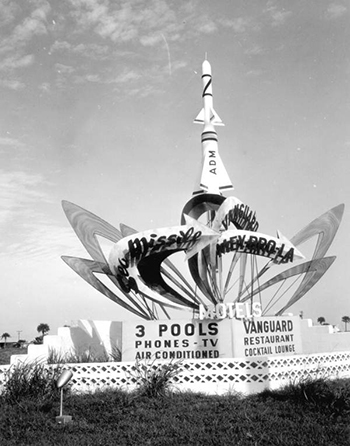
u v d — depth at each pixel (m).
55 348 22.05
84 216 23.94
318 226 25.80
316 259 25.27
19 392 14.70
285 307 23.95
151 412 13.35
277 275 24.00
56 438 11.10
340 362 18.95
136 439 11.06
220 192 27.59
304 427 11.48
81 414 13.27
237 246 20.89
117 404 14.20
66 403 14.40
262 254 21.59
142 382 16.17
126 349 19.34
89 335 23.81
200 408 13.86
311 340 25.98
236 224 23.22
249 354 19.66
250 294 23.09
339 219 26.38
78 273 22.64
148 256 21.44
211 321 19.61
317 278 25.19
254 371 16.59
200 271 22.08
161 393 15.28
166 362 17.05
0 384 16.28
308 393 13.86
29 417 12.78
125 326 19.56
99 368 16.86
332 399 13.14
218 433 11.39
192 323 19.55
